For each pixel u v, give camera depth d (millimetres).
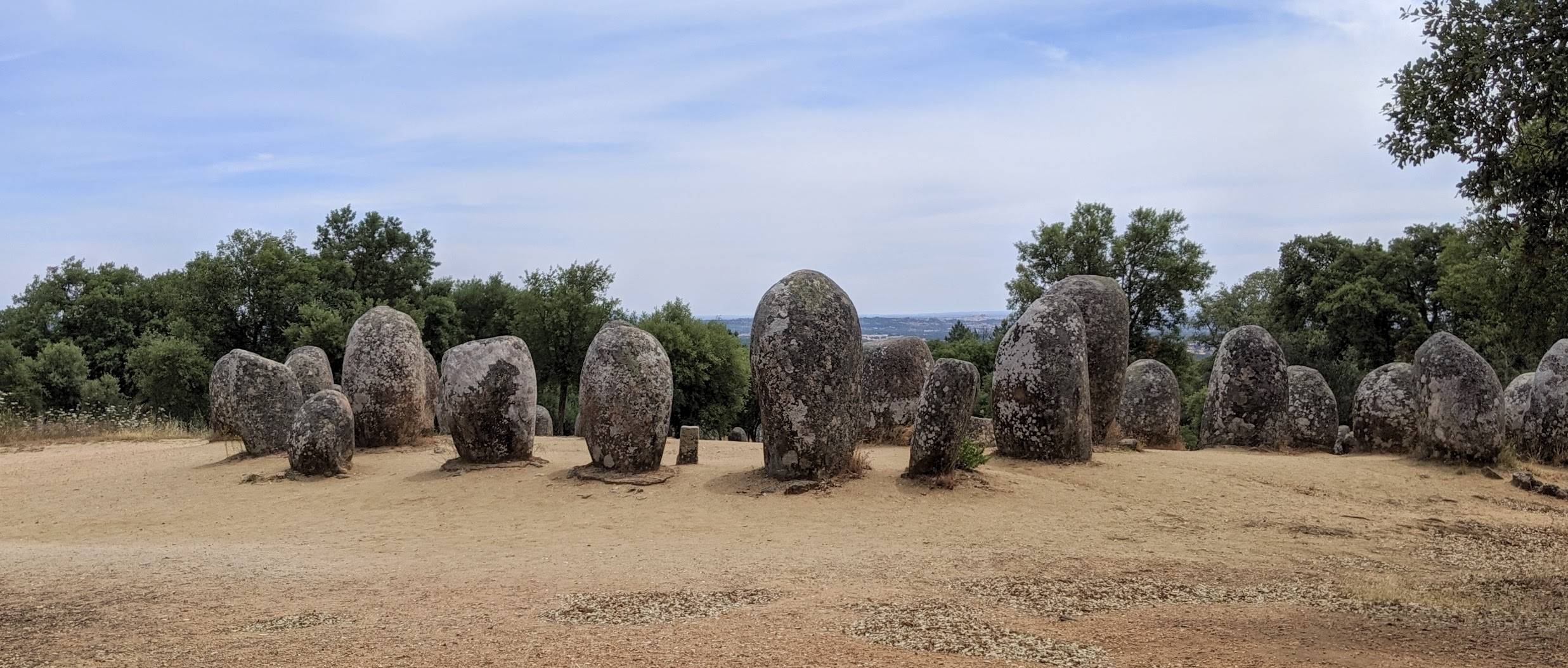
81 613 7340
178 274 42281
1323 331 41906
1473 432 15969
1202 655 6133
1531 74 8391
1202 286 40750
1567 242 9398
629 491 13094
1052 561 9359
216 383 20219
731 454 18188
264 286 37000
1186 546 10383
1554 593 8477
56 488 15133
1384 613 7500
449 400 15055
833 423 13367
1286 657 6105
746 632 6570
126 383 42812
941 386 13352
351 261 42344
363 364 18016
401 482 14195
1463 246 32312
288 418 17406
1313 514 12445
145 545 10836
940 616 7070
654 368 14203
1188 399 42156
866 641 6391
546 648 6219
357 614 7223
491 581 8453
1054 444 15102
